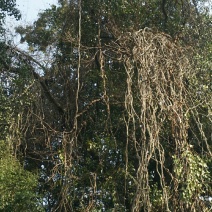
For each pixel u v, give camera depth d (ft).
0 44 46.09
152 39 36.29
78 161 42.22
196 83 37.17
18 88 44.62
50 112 45.85
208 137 39.34
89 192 42.01
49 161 43.88
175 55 36.37
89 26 46.83
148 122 33.96
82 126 43.01
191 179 33.04
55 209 40.81
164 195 33.42
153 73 34.76
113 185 41.34
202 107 37.99
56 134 44.06
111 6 46.21
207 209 33.58
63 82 46.88
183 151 33.76
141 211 37.17
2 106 43.27
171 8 46.29
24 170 39.91
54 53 47.37
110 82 43.55
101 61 39.40
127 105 36.68
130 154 42.39
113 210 39.52
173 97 34.42
